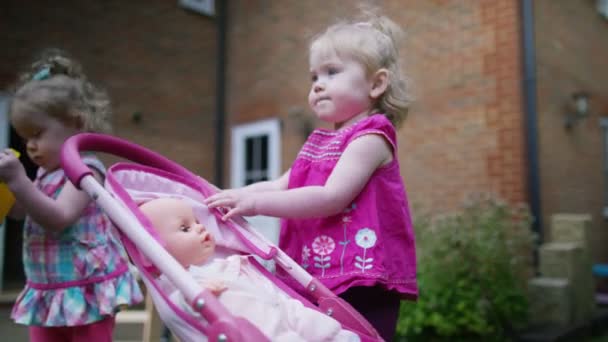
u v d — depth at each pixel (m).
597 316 4.34
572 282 4.11
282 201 1.41
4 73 5.43
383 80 1.63
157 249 1.13
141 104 6.82
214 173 7.72
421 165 5.43
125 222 1.21
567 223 4.52
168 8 7.28
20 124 1.67
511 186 4.76
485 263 3.62
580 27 6.12
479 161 5.00
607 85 6.84
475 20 5.15
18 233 6.61
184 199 1.51
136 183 1.52
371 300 1.47
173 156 7.16
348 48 1.61
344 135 1.55
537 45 4.98
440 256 3.70
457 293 3.56
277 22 7.24
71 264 1.63
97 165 1.67
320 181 1.55
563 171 5.32
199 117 7.59
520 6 4.86
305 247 1.55
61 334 1.70
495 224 3.79
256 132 7.37
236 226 1.52
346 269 1.44
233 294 1.21
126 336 3.51
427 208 5.33
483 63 5.06
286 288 1.39
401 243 1.53
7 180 1.44
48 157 1.69
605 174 6.51
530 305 4.02
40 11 5.79
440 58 5.39
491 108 4.97
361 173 1.45
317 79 1.68
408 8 5.71
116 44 6.57
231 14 7.89
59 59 1.86
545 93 5.06
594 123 6.29
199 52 7.66
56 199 1.65
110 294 1.64
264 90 7.33
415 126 5.51
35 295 1.64
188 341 1.10
